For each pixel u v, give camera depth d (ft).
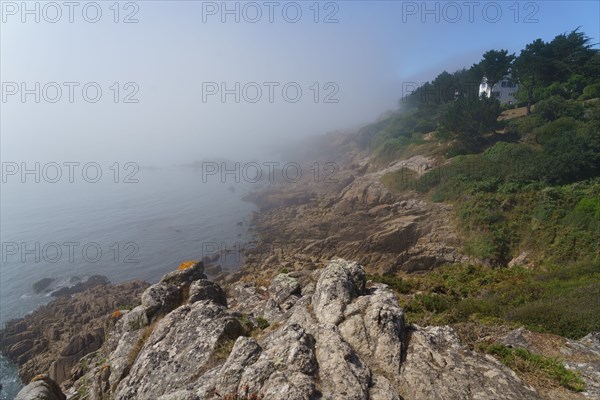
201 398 25.12
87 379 45.34
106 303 123.24
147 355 34.40
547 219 112.16
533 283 78.02
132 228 224.74
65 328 109.81
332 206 201.36
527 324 52.42
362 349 29.35
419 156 201.46
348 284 36.73
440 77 269.85
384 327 30.60
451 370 28.35
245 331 37.17
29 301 138.10
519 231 115.65
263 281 110.42
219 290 50.11
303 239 162.81
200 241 191.93
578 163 125.18
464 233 126.11
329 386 24.14
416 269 122.01
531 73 191.93
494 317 59.93
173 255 176.76
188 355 33.01
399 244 135.13
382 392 24.53
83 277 157.38
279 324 36.99
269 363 25.90
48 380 36.19
